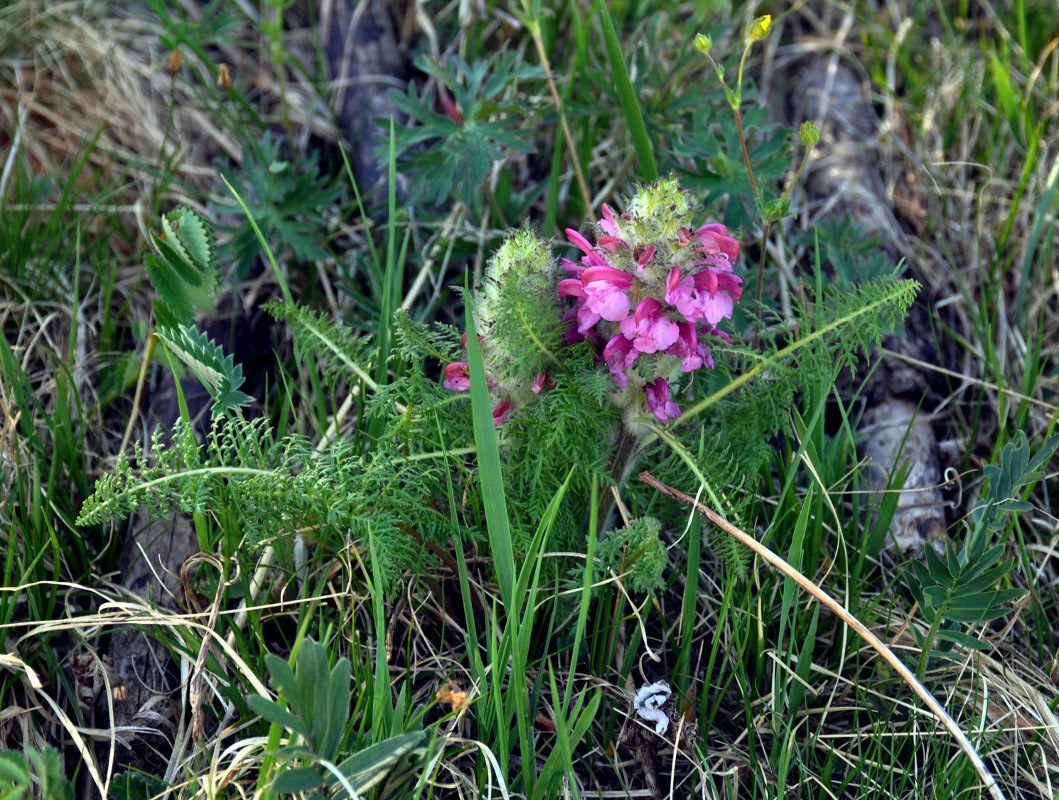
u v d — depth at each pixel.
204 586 0.58
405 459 0.53
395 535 0.52
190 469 0.52
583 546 0.57
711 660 0.55
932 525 0.64
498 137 0.67
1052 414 0.68
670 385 0.54
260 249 0.70
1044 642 0.60
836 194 0.76
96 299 0.71
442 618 0.57
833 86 0.83
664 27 0.80
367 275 0.72
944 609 0.55
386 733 0.51
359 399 0.59
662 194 0.50
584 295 0.51
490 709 0.53
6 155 0.77
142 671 0.57
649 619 0.60
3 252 0.70
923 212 0.77
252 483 0.52
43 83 0.81
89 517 0.51
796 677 0.55
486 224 0.73
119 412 0.67
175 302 0.62
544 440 0.53
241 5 0.86
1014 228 0.77
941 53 0.85
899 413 0.67
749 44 0.57
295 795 0.49
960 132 0.81
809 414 0.59
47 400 0.67
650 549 0.52
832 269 0.72
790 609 0.58
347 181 0.76
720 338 0.53
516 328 0.51
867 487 0.63
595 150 0.76
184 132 0.80
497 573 0.52
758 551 0.53
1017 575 0.63
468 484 0.55
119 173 0.77
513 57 0.69
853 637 0.58
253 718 0.55
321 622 0.55
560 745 0.50
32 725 0.55
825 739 0.56
